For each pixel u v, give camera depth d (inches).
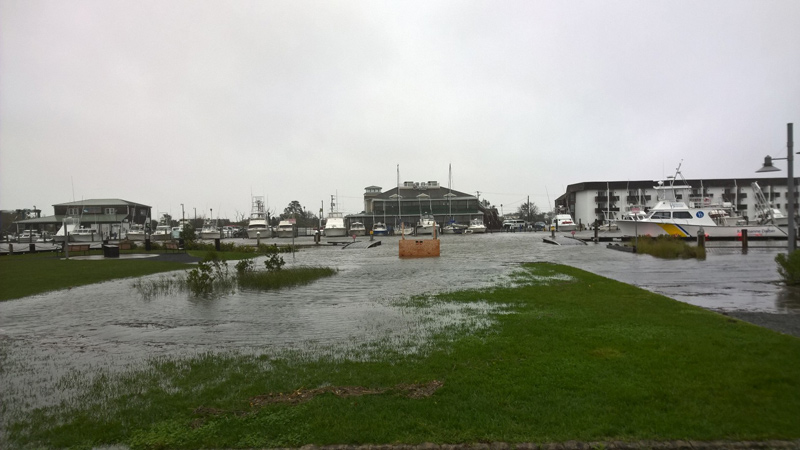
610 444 169.2
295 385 233.3
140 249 1608.0
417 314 411.2
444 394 214.4
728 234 1608.0
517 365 250.5
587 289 518.3
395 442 174.2
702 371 230.8
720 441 168.9
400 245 1178.0
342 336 340.8
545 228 4153.5
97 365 285.6
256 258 1203.2
